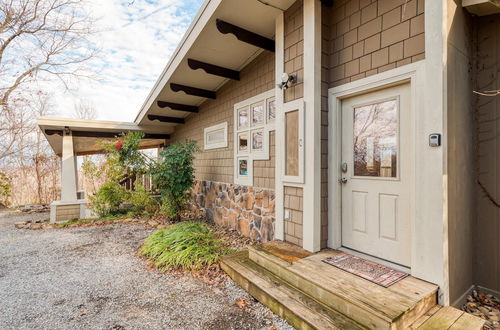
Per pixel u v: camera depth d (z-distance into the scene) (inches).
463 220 90.7
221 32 138.3
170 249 142.2
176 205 233.6
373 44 98.9
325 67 116.2
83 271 128.7
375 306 70.0
